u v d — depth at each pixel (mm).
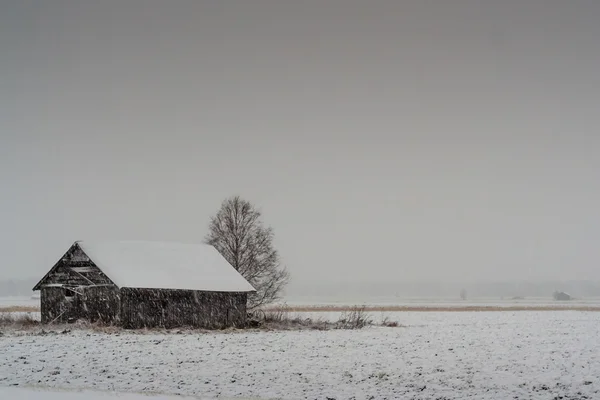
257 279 72812
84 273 59125
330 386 28938
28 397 25109
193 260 65625
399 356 39250
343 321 68312
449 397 26656
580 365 35500
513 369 33969
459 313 106250
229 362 35750
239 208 74375
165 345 43812
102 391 26938
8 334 49406
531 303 189875
